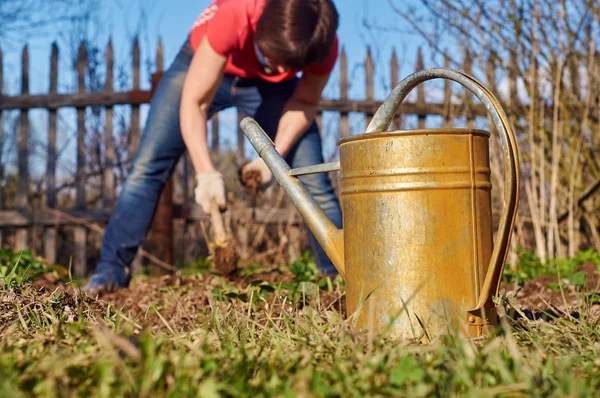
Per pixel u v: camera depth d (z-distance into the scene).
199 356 1.20
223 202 2.93
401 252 1.54
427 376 1.11
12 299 1.81
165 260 5.23
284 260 5.36
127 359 1.14
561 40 4.03
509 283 3.21
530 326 1.68
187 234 5.67
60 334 1.39
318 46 2.58
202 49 2.98
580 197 4.23
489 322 1.59
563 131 4.53
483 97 1.49
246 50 3.12
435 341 1.37
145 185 3.28
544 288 2.97
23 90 5.65
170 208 5.29
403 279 1.54
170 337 1.51
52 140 5.60
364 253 1.60
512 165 1.45
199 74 2.97
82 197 5.56
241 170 3.30
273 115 3.42
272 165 1.90
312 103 3.34
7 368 1.14
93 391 1.04
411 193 1.54
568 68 4.37
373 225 1.58
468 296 1.54
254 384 1.11
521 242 4.38
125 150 6.18
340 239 1.75
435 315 1.53
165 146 3.27
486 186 1.60
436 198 1.53
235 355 1.29
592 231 4.52
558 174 4.52
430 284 1.53
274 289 2.40
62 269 3.88
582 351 1.42
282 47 2.54
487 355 1.25
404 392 1.07
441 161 1.54
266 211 5.39
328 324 1.60
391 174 1.55
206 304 2.40
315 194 3.43
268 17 2.59
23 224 5.55
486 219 1.60
